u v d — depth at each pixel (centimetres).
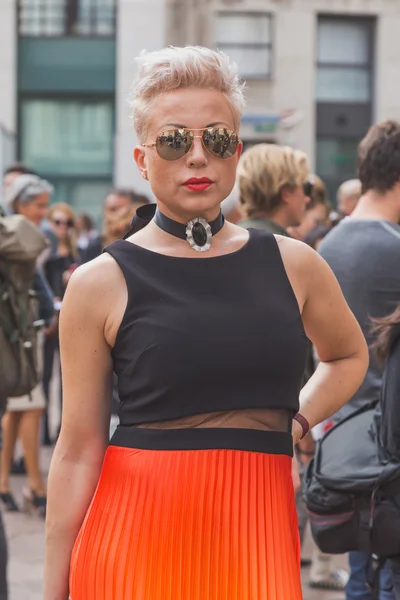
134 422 272
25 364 555
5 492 854
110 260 276
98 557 270
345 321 300
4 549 515
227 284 272
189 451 266
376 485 370
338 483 376
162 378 264
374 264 447
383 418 376
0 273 552
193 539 264
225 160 273
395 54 3142
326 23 3138
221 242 280
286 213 494
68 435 284
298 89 3098
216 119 272
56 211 1059
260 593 264
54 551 286
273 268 279
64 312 278
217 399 266
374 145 463
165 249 277
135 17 3020
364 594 486
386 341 373
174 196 273
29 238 553
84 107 3100
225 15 3069
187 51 273
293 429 301
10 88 3030
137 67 280
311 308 292
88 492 284
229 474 267
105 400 284
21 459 991
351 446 388
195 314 266
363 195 472
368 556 402
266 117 3052
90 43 3077
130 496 269
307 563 707
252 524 266
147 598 263
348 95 3169
